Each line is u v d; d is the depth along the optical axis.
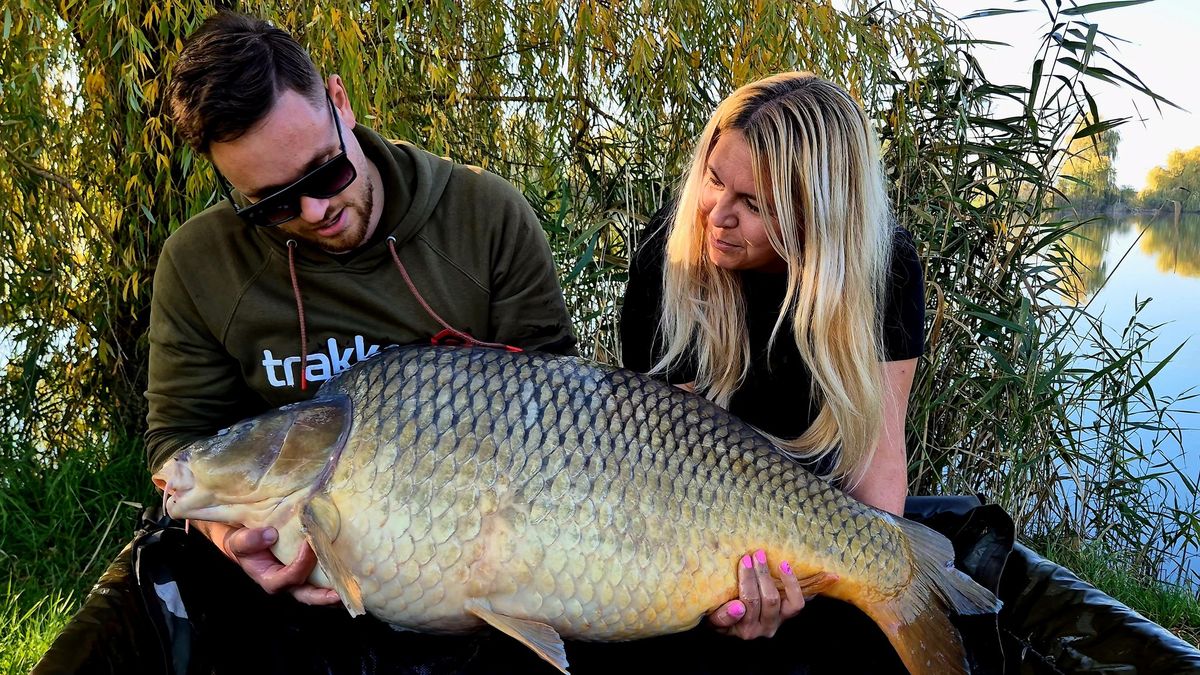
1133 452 3.20
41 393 3.15
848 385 1.66
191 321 1.69
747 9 3.02
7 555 2.57
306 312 1.68
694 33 3.10
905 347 1.74
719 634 1.57
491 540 1.36
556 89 3.08
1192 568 3.17
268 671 1.47
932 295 2.98
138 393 3.12
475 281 1.75
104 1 2.37
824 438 1.72
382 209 1.68
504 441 1.38
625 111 3.11
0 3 2.52
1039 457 3.03
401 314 1.70
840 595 1.50
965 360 3.13
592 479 1.38
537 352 1.46
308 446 1.38
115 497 2.87
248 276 1.66
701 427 1.46
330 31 2.52
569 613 1.39
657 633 1.45
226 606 1.54
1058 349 3.19
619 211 2.93
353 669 1.49
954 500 1.91
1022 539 3.18
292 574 1.39
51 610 2.35
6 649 2.13
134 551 1.56
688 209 1.75
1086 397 3.18
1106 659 1.42
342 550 1.37
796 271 1.64
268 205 1.47
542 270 1.81
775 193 1.57
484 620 1.42
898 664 1.59
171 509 1.42
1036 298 3.09
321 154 1.47
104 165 2.88
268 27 1.46
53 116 2.93
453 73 3.06
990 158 3.08
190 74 1.40
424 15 2.92
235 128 1.38
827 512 1.47
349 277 1.67
